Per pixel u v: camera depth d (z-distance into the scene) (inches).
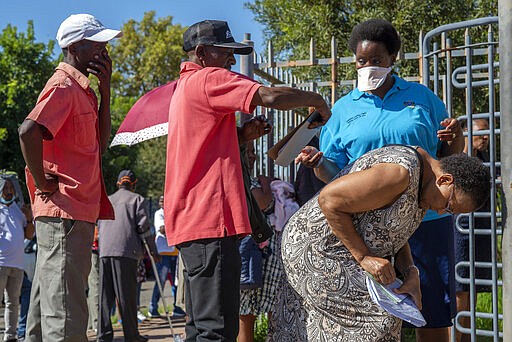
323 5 577.9
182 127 135.3
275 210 225.5
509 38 116.0
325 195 122.3
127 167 1002.7
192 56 142.6
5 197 306.8
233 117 137.0
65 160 150.8
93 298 367.2
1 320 421.7
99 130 165.9
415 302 128.8
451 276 165.0
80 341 149.6
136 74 1731.1
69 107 149.2
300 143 139.1
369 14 547.8
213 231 130.8
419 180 123.3
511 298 117.4
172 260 416.2
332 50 256.1
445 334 167.2
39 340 159.2
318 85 315.9
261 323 285.9
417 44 543.2
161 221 404.8
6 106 852.0
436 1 543.8
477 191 120.3
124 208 302.4
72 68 156.6
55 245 149.2
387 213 123.3
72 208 149.5
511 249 117.3
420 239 163.9
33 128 142.6
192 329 141.3
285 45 611.8
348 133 165.3
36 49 894.4
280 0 634.8
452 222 169.8
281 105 127.6
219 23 142.3
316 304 129.6
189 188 134.0
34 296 159.8
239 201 132.5
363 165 125.9
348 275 127.3
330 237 128.0
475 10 552.4
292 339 133.6
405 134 159.2
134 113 161.9
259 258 220.5
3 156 855.1
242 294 224.1
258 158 277.0
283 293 137.2
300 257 130.3
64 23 158.7
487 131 193.3
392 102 163.8
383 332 127.3
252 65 255.3
